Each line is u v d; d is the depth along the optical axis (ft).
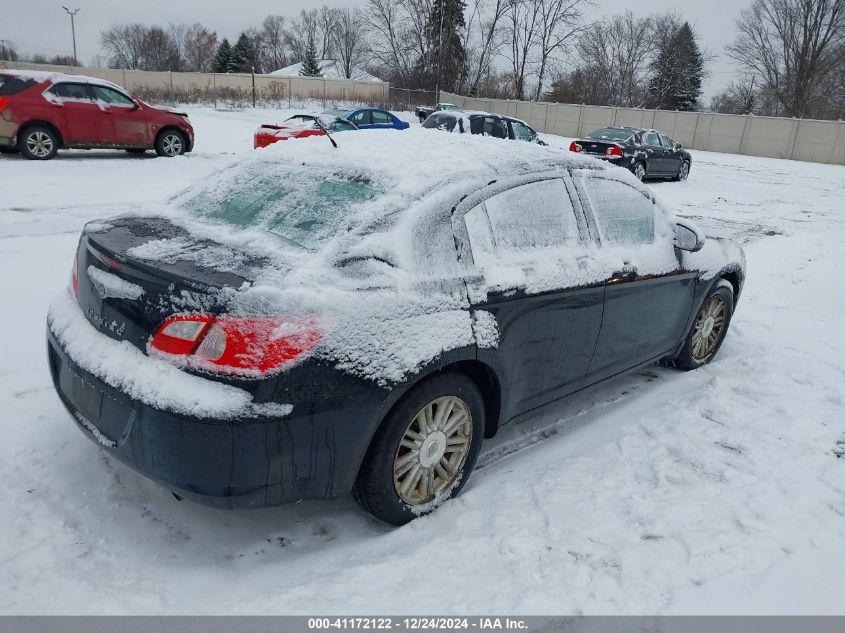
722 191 57.31
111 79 171.94
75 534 8.74
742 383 15.17
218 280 7.85
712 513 9.94
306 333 7.77
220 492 7.65
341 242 8.78
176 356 7.71
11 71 42.88
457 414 9.77
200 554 8.70
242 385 7.50
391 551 8.93
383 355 8.38
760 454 11.78
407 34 206.49
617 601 8.09
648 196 13.94
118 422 8.09
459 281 9.45
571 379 12.00
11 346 14.39
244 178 11.31
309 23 300.61
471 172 10.37
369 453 8.80
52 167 39.99
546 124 145.69
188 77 175.63
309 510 9.89
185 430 7.45
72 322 9.28
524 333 10.48
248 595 7.98
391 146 11.39
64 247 22.88
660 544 9.17
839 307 21.83
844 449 12.10
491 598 8.04
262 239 9.23
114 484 9.94
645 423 12.89
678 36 220.43
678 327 14.79
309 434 7.91
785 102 198.08
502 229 10.40
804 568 8.82
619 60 227.61
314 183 10.36
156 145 48.26
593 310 11.78
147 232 9.69
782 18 193.06
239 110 133.80
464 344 9.32
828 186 68.33
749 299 22.59
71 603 7.58
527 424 13.00
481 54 208.64
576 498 10.21
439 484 9.84
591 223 12.12
